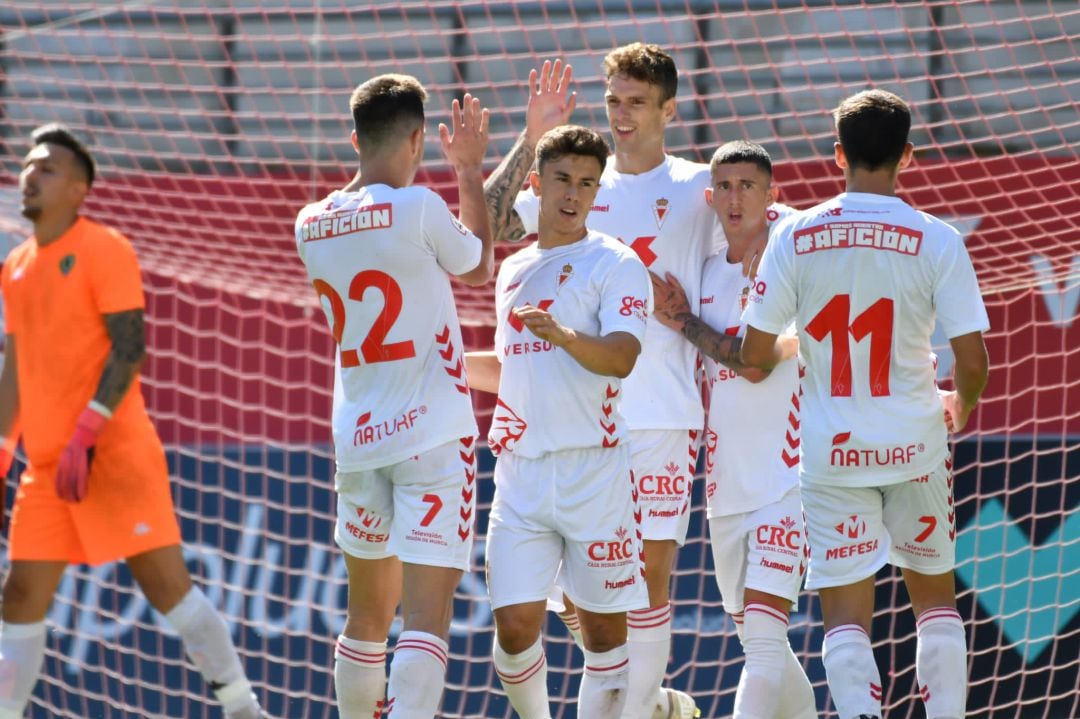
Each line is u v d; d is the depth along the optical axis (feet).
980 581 84.43
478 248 51.47
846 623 51.03
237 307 103.19
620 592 52.70
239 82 123.95
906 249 48.98
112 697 88.07
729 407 59.26
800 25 117.08
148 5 123.85
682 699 68.64
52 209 50.60
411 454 50.26
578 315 53.01
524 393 53.47
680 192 61.26
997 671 83.20
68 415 50.57
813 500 51.42
